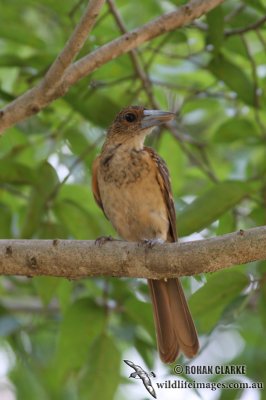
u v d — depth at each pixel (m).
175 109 14.40
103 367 10.95
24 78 12.81
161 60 14.27
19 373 14.15
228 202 10.51
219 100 14.70
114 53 9.71
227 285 10.16
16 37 12.53
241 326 14.37
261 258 7.83
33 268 8.52
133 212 10.66
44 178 11.34
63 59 9.22
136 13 13.95
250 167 13.50
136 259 8.27
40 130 12.52
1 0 13.12
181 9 9.80
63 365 11.08
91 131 13.70
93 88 11.80
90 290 11.82
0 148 13.24
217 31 11.39
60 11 12.11
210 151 14.50
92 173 11.00
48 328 14.15
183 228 10.43
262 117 14.00
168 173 10.91
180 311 10.12
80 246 8.43
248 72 14.40
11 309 14.21
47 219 11.61
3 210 12.14
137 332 12.08
